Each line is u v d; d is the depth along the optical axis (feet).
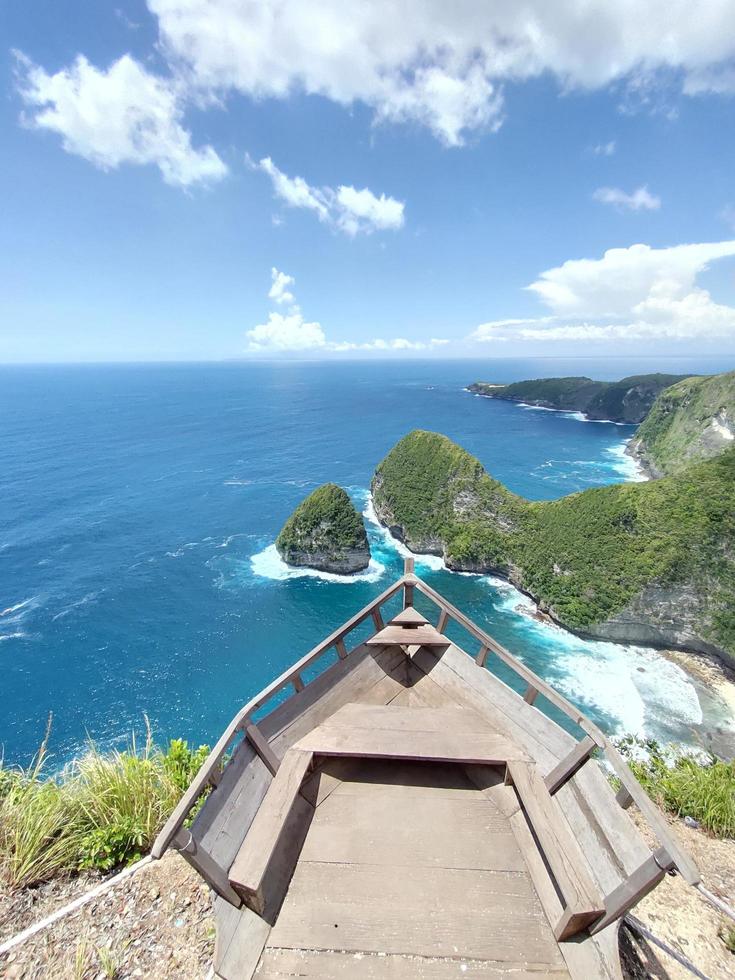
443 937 12.24
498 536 222.28
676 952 14.92
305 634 164.96
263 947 11.99
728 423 370.32
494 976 11.48
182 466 398.83
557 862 12.89
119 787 20.43
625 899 11.23
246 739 15.33
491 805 16.16
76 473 372.38
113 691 135.23
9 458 423.23
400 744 16.80
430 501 255.09
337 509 213.25
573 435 564.71
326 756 17.97
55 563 214.07
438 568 230.27
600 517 197.67
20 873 17.35
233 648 156.04
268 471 385.09
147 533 249.96
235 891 12.57
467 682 20.01
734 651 151.02
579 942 11.91
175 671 144.05
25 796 19.88
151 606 180.34
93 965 14.38
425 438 294.46
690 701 137.28
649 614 165.68
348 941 12.14
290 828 15.17
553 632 175.94
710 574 164.96
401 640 21.36
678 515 181.37
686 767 27.73
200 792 11.81
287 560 219.20
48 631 162.30
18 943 15.20
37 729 121.49
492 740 17.07
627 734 124.57
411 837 15.01
